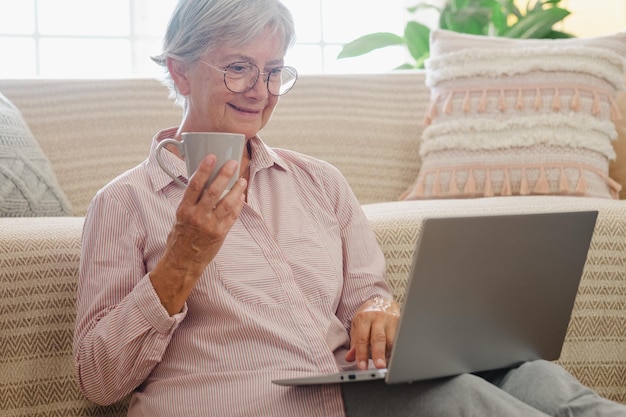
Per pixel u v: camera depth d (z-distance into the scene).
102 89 2.20
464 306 1.16
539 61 2.23
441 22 3.05
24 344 1.47
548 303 1.27
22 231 1.53
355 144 2.33
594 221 1.26
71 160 2.13
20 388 1.46
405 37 3.10
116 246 1.33
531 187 2.18
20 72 3.12
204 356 1.29
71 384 1.50
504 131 2.20
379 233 1.73
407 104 2.42
